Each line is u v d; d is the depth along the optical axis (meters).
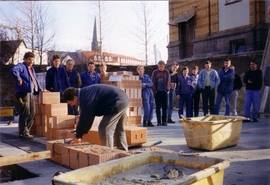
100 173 2.88
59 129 6.32
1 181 3.92
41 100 7.21
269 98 10.75
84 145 4.53
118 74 8.33
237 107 12.55
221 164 2.74
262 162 4.47
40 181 3.83
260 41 14.86
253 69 9.41
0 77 15.76
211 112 9.69
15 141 6.61
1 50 17.20
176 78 9.92
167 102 9.11
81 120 4.48
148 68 16.94
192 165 3.21
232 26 16.36
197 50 18.48
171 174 2.91
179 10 19.83
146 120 8.98
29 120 7.10
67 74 7.70
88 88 4.54
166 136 7.00
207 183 2.57
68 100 4.46
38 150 5.57
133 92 8.22
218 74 9.67
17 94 6.92
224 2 16.73
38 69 16.28
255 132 7.25
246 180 3.64
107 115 4.55
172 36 20.70
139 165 3.29
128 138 5.61
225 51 16.64
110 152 3.95
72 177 2.63
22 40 17.11
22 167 4.52
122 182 2.78
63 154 4.54
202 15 18.23
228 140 5.58
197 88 9.88
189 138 5.62
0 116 12.02
